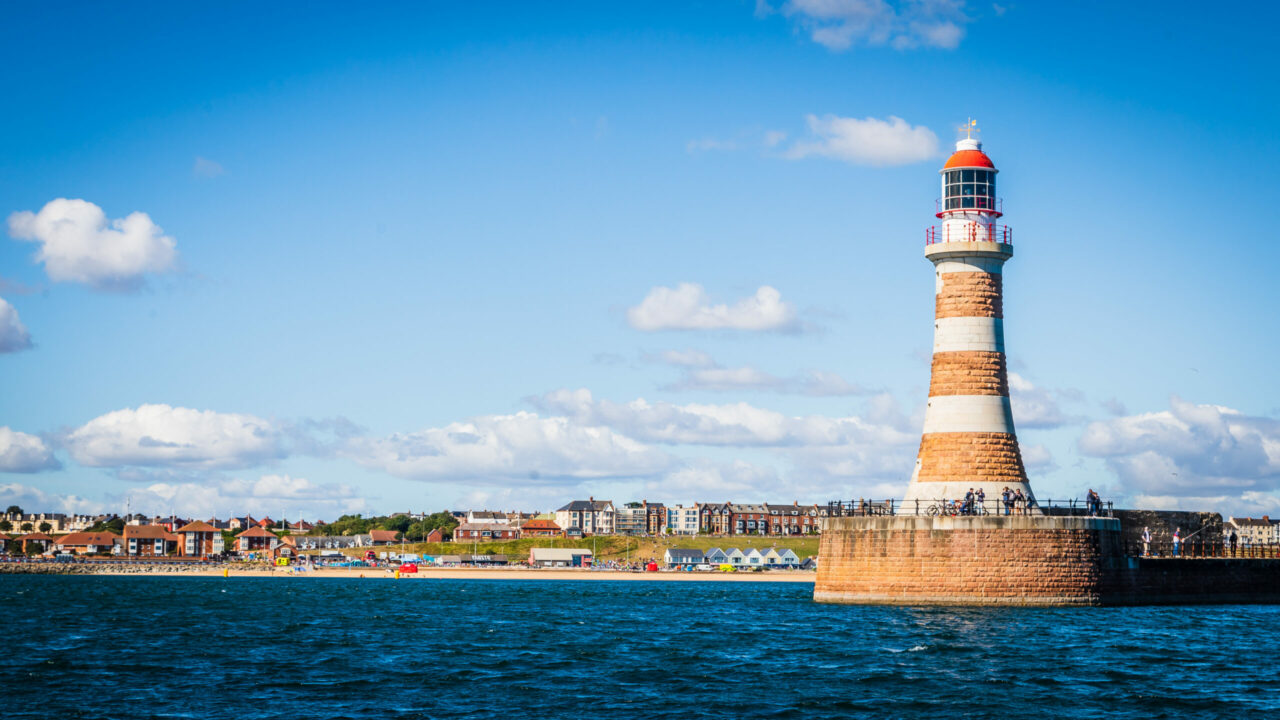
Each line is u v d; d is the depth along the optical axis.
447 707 46.25
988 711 44.12
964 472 77.19
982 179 79.88
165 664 59.06
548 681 52.44
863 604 77.75
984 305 78.38
